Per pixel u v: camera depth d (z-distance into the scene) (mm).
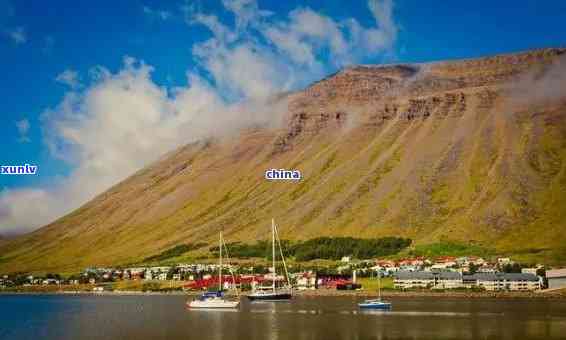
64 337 196250
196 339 183000
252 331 198000
